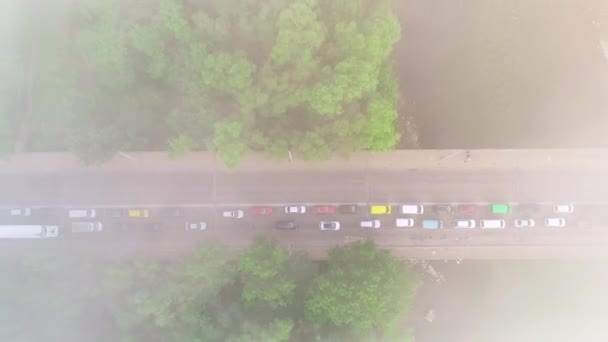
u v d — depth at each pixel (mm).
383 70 73562
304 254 75375
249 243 81562
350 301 65250
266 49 69062
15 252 81438
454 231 81625
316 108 65562
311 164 81938
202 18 65188
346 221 81688
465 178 81750
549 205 81500
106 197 82375
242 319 69500
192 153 81688
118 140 75375
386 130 70625
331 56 67250
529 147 82562
